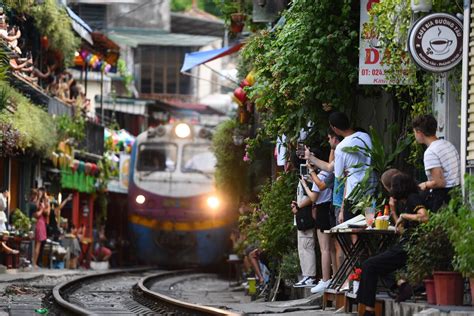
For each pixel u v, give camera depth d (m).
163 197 47.75
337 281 17.38
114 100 58.53
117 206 59.12
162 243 47.75
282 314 16.94
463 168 15.35
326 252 19.20
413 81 17.45
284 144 22.70
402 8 16.91
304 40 20.48
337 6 20.41
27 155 39.75
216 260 47.97
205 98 78.12
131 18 66.75
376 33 17.91
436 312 13.47
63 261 41.97
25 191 40.25
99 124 51.84
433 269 14.34
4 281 27.52
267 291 24.89
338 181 18.48
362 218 16.94
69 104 45.66
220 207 47.59
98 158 51.72
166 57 77.06
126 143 57.97
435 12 16.20
